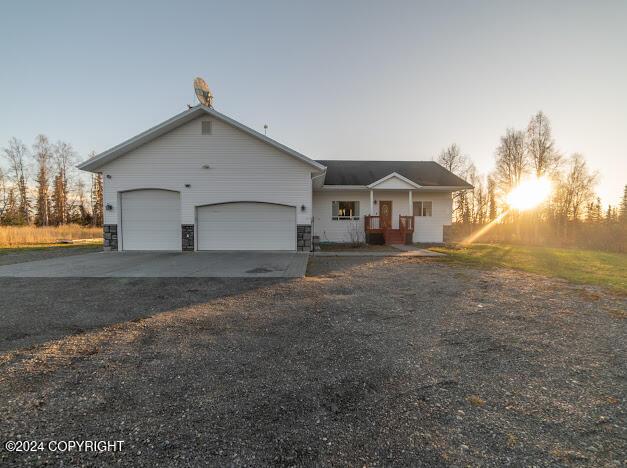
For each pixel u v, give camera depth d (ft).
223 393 8.02
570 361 10.12
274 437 6.37
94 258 34.01
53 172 118.93
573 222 91.91
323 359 10.07
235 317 14.38
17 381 8.60
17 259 33.22
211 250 40.96
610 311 15.65
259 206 41.04
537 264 31.91
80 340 11.56
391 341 11.62
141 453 5.93
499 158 96.07
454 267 29.17
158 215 40.83
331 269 27.78
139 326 13.09
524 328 13.16
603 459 5.81
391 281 22.59
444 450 6.02
